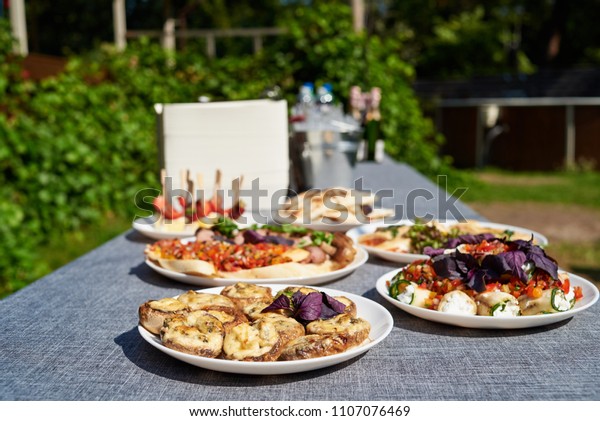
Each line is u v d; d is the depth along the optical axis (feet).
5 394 3.34
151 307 3.88
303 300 3.84
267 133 7.43
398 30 72.33
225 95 22.59
